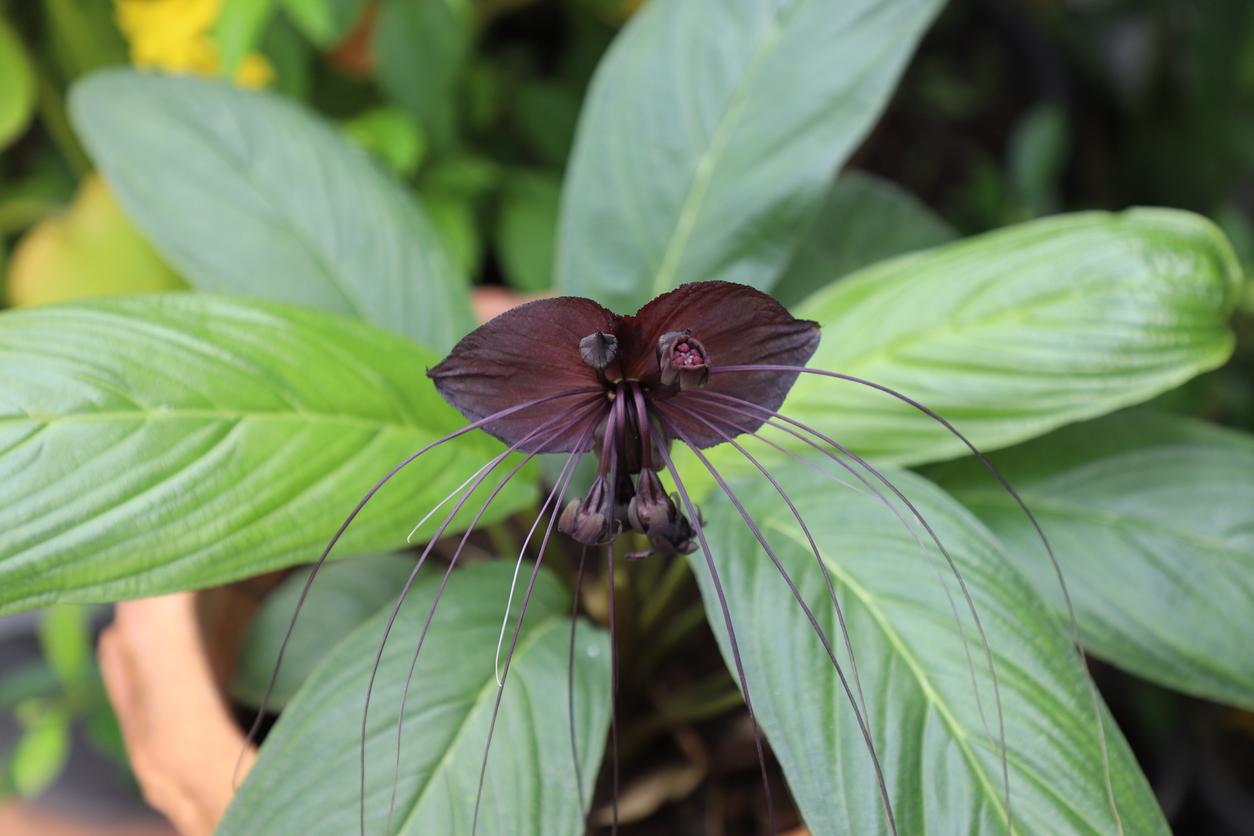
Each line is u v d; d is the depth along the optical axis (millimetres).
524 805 807
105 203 1331
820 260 1110
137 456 795
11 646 1567
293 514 821
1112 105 1863
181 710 942
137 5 1297
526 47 1639
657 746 996
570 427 755
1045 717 795
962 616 818
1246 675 878
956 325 899
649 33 1019
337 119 1479
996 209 1531
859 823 774
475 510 883
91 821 1514
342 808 800
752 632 824
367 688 836
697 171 991
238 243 981
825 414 902
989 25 1828
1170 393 1315
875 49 976
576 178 1012
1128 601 901
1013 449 956
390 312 986
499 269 1564
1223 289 886
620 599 914
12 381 792
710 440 765
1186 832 1307
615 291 991
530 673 854
